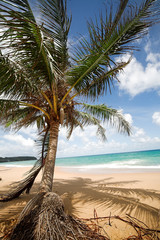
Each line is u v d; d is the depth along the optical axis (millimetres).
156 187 4105
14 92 2223
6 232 1704
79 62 2426
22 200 2959
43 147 3453
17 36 2057
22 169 12820
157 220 1975
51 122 3080
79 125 5098
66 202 2785
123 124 4586
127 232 1748
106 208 2436
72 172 10133
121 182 5168
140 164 14117
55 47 2408
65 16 2277
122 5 1818
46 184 2283
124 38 2125
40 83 2668
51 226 1500
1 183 5422
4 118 3314
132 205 2531
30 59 2291
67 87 3199
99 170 10797
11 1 1791
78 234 1601
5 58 1905
